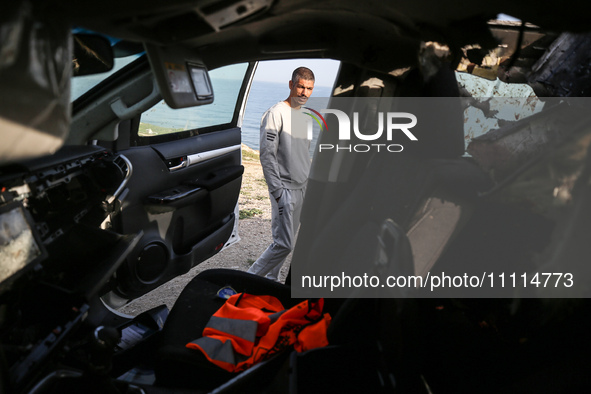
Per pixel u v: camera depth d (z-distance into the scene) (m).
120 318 2.45
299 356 1.35
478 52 1.35
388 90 1.53
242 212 5.76
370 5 1.14
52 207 1.71
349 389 1.36
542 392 0.91
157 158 2.59
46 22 0.70
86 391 1.43
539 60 1.60
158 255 2.64
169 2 0.83
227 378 1.59
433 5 1.05
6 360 1.18
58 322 1.45
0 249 1.25
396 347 1.14
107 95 2.06
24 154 0.70
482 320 1.08
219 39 1.37
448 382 1.11
